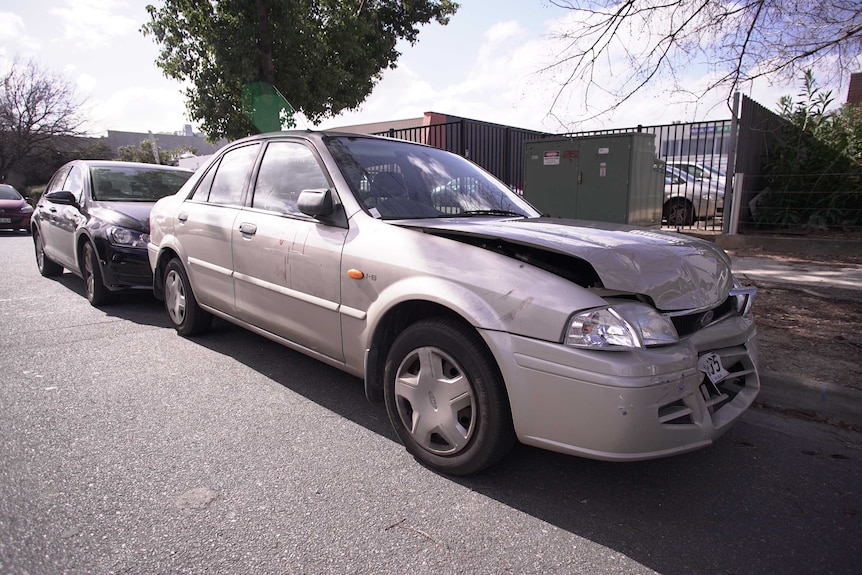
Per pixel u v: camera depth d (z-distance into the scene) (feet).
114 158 155.12
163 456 10.05
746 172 34.45
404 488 9.21
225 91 35.32
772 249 31.04
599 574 7.28
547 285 8.37
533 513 8.61
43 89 116.78
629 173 30.01
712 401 8.85
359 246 10.65
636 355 7.80
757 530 8.29
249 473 9.56
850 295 20.65
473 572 7.27
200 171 16.42
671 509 8.80
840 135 33.94
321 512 8.50
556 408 8.09
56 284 25.62
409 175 12.66
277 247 12.44
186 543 7.68
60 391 12.93
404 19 44.73
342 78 39.37
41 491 8.85
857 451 10.73
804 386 12.44
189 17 33.83
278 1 32.53
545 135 46.09
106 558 7.34
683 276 9.05
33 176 130.21
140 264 19.33
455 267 9.25
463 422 9.37
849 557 7.68
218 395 12.87
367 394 10.77
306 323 11.95
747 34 17.94
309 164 12.55
